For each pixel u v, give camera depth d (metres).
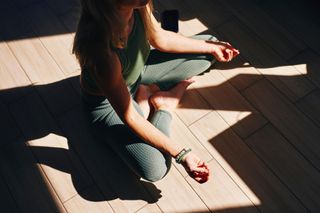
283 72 2.35
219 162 2.10
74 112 2.29
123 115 1.75
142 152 1.85
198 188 2.03
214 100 2.28
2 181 2.11
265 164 2.08
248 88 2.30
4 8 2.69
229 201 1.99
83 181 2.09
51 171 2.12
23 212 2.02
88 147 2.18
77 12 2.64
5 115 2.30
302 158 2.08
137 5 1.49
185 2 2.66
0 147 2.20
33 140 2.21
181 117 2.24
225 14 2.59
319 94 2.27
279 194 1.99
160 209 1.99
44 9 2.67
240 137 2.16
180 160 1.79
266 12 2.58
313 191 1.99
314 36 2.47
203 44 2.12
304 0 2.61
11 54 2.51
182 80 2.21
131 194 2.04
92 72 1.63
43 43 2.54
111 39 1.53
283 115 2.21
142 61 1.85
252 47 2.45
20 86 2.39
